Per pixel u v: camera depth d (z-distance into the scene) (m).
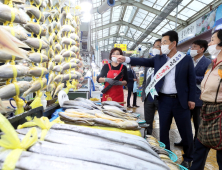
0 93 0.67
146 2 9.98
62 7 1.52
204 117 1.33
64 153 0.51
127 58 1.71
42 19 0.99
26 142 0.49
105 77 2.29
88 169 0.45
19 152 0.44
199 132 1.39
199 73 2.17
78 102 1.32
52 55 1.24
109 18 13.77
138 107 5.82
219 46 1.26
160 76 1.65
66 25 1.49
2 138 0.45
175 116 1.67
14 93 0.72
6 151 0.44
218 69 1.24
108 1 5.75
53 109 1.31
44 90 1.28
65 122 0.96
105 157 0.53
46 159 0.45
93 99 2.50
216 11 4.91
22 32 0.78
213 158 2.10
